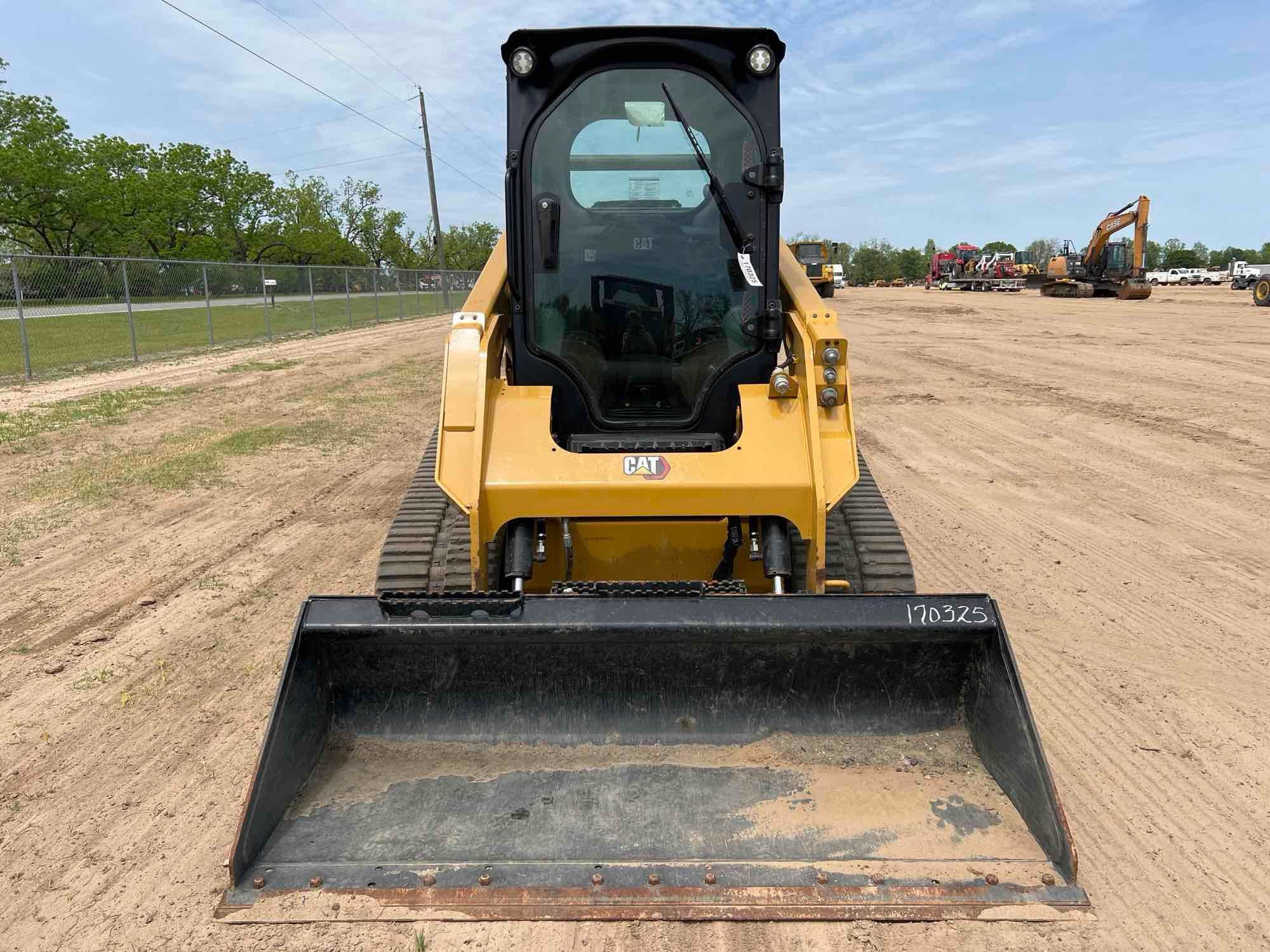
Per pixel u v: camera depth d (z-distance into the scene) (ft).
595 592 10.21
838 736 10.64
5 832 10.42
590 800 9.75
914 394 42.09
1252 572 18.83
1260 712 13.17
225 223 183.32
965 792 9.80
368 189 232.12
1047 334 70.54
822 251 134.10
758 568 12.71
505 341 14.46
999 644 9.88
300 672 9.98
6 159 134.51
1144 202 122.83
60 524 22.26
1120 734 12.59
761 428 12.22
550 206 13.02
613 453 12.23
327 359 59.26
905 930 8.68
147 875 9.68
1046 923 8.77
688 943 8.56
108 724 12.81
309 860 8.96
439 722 10.65
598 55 12.63
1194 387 42.55
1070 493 25.16
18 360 53.06
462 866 8.83
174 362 55.72
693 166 13.07
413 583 12.79
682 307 13.44
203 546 20.66
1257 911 9.09
